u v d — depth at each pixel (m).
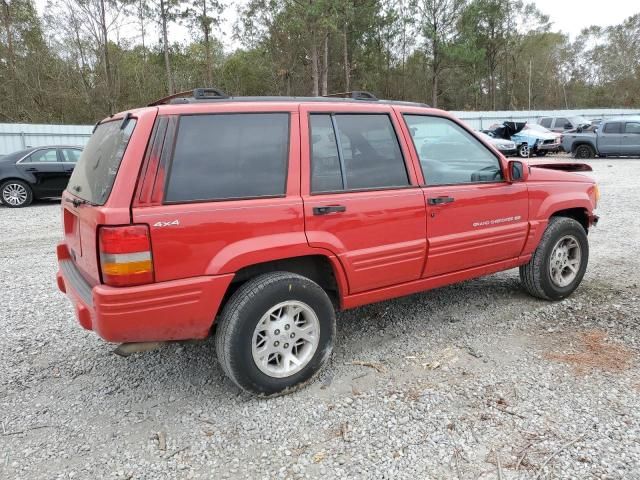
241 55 44.88
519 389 3.07
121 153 2.64
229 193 2.81
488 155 4.01
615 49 61.75
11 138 18.91
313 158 3.10
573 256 4.57
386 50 48.91
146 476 2.43
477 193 3.80
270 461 2.51
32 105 31.98
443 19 41.28
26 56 32.19
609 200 10.10
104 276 2.58
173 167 2.67
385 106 3.51
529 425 2.71
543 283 4.36
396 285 3.54
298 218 2.97
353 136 3.30
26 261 6.47
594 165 17.55
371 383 3.23
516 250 4.16
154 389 3.26
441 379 3.24
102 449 2.65
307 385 3.20
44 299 4.98
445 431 2.69
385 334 3.96
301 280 3.04
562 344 3.66
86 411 3.02
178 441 2.70
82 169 3.33
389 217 3.34
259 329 2.94
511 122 22.78
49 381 3.38
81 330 4.21
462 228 3.75
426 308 4.47
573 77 63.84
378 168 3.38
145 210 2.57
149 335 2.68
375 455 2.52
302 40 36.16
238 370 2.90
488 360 3.47
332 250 3.12
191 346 3.88
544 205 4.27
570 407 2.86
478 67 52.31
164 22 33.50
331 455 2.54
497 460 2.45
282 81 41.97
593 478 2.30
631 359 3.39
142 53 38.69
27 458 2.58
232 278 2.80
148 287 2.59
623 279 5.05
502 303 4.52
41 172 11.60
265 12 36.94
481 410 2.87
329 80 46.97
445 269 3.75
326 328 3.19
